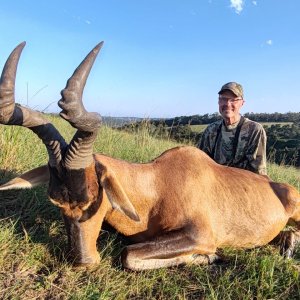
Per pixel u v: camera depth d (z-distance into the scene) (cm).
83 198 121
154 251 133
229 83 199
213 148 208
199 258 143
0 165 191
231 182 158
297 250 163
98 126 110
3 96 102
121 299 119
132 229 144
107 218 141
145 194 142
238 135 199
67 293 118
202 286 128
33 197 167
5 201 166
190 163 151
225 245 154
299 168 354
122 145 282
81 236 127
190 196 143
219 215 149
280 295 126
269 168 304
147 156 268
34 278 123
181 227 139
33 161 206
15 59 103
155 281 129
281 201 166
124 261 132
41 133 116
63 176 118
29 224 154
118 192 122
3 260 128
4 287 117
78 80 100
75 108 100
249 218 154
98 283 124
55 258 133
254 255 148
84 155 117
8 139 202
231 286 129
